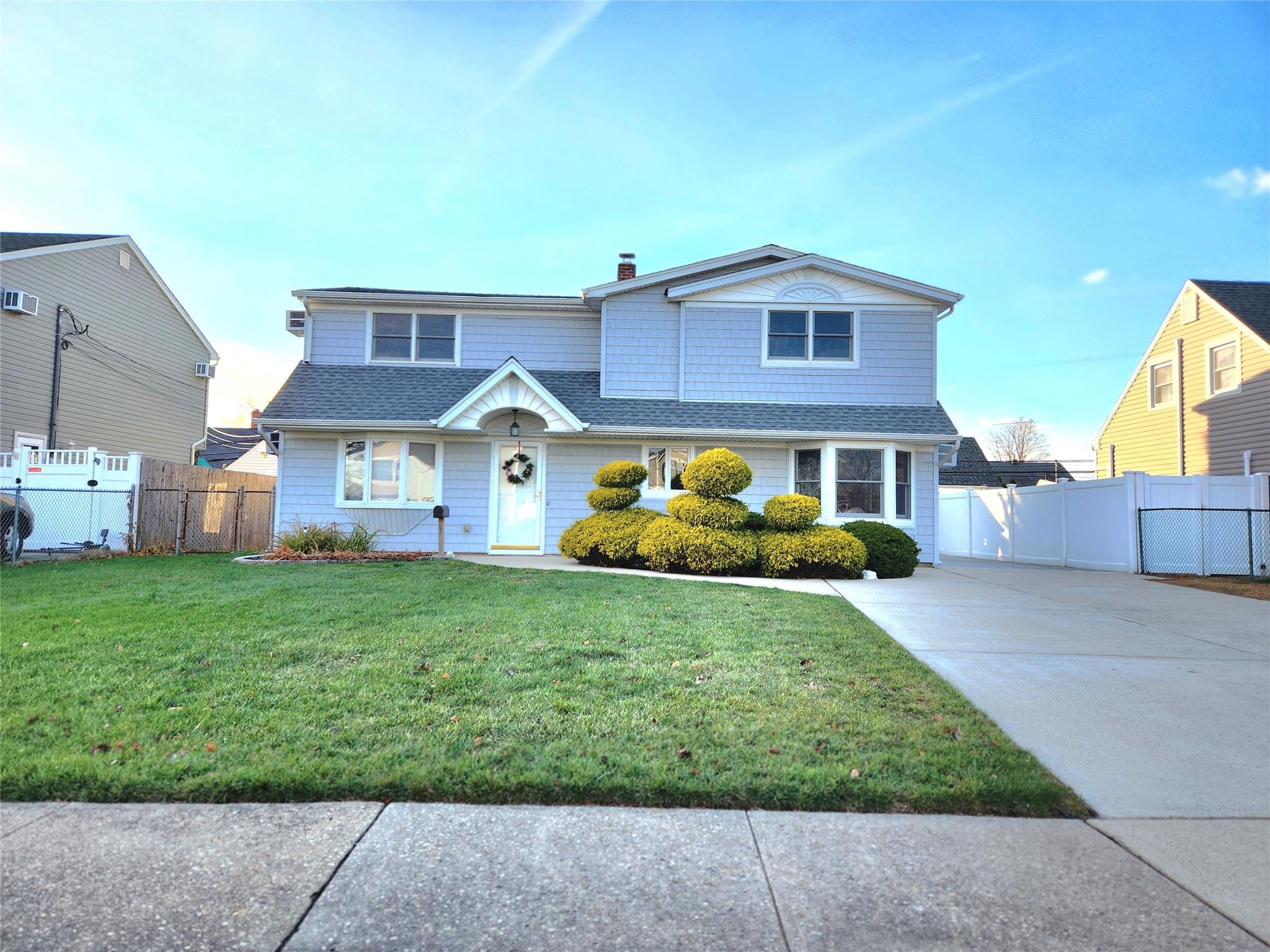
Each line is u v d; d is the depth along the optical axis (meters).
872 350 14.34
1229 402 17.92
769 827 2.88
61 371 17.69
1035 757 3.62
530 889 2.43
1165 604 8.67
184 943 2.13
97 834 2.76
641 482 12.29
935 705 4.28
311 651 5.18
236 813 2.94
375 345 15.02
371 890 2.41
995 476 30.25
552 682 4.55
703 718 3.95
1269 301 18.28
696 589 8.41
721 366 14.36
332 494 13.65
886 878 2.53
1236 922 2.27
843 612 7.11
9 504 12.68
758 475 13.98
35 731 3.61
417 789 3.09
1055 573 12.80
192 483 14.82
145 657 4.93
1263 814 3.07
